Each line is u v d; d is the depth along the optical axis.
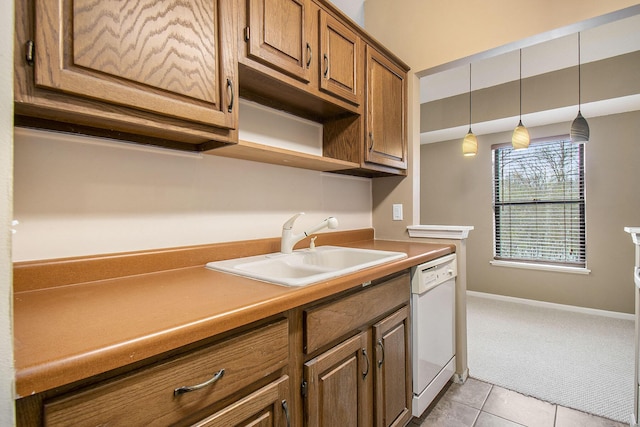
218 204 1.36
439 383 1.77
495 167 3.95
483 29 1.88
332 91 1.49
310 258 1.61
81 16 0.71
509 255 3.87
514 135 2.62
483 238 3.99
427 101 3.83
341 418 1.05
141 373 0.57
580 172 3.38
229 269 1.13
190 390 0.63
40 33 0.65
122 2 0.77
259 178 1.54
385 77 1.90
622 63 2.72
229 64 1.01
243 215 1.46
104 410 0.52
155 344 0.57
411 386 1.52
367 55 1.74
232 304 0.74
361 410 1.14
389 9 2.27
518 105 3.22
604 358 2.32
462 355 2.02
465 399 1.83
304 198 1.79
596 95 2.83
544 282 3.58
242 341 0.74
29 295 0.83
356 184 2.21
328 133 1.84
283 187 1.66
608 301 3.21
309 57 1.36
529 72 3.05
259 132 1.53
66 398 0.48
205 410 0.67
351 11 2.39
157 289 0.89
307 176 1.81
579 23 1.61
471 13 1.93
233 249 1.38
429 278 1.62
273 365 0.81
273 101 1.53
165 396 0.60
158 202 1.17
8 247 0.40
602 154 3.22
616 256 3.17
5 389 0.40
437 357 1.75
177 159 1.22
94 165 1.01
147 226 1.14
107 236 1.04
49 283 0.90
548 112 3.12
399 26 2.22
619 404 1.77
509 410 1.73
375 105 1.81
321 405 0.96
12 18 0.41
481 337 2.73
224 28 1.00
